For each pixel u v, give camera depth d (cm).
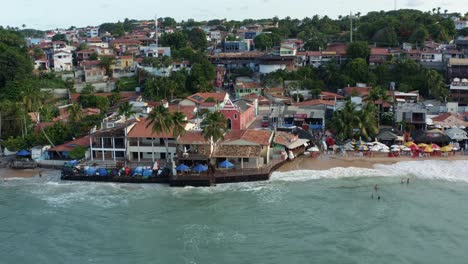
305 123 14038
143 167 10456
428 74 16712
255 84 18775
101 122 12950
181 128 10594
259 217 8238
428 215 8169
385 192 9325
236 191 9612
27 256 7081
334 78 18800
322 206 8662
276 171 10800
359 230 7625
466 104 15788
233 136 11112
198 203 8981
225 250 7062
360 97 15000
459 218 8025
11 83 17225
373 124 12144
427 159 11400
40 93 15838
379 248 7031
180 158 10375
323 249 7031
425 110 12962
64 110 15625
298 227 7794
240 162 10606
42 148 11819
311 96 17500
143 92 18300
